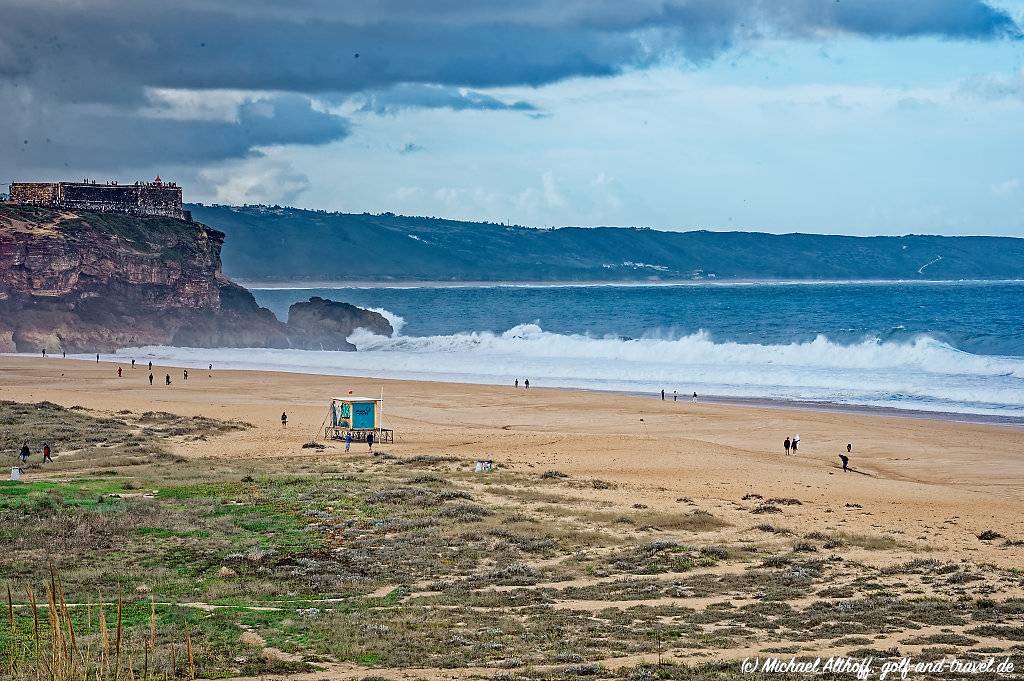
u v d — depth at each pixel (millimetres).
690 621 43844
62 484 72625
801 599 47906
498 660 37906
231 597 47625
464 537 60750
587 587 50406
